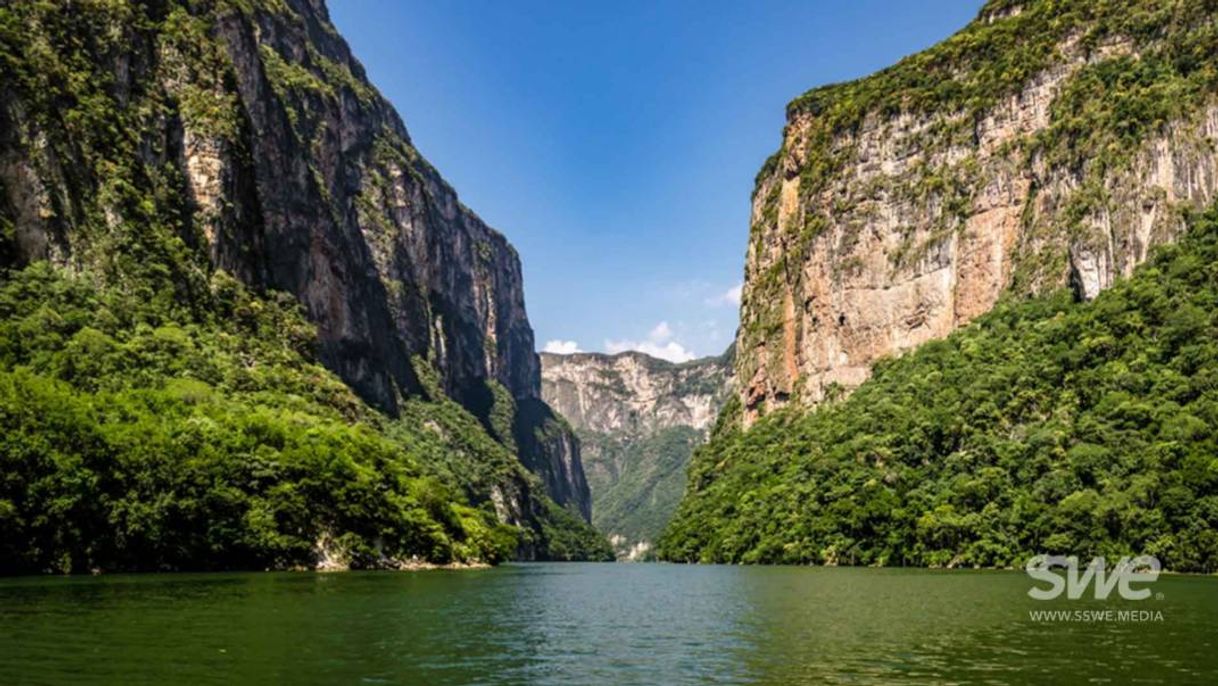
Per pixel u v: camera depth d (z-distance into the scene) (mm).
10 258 109000
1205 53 143875
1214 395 99062
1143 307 121438
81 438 79812
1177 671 33531
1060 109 161250
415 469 135250
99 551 79250
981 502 113875
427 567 113250
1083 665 34781
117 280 122250
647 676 33156
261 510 94188
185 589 63375
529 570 132250
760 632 45500
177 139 149750
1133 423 104500
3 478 73125
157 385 108188
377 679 31781
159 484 85125
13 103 115500
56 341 101875
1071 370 122938
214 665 33250
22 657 33750
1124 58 156375
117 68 141750
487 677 32750
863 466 135375
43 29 129375
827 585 79750
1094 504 97250
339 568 98625
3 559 73062
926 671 33812
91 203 124000
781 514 142125
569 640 42719
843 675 33188
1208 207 131375
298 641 39688
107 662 33125
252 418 104000
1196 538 87500
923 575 94125
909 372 159375
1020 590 70562
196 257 143125
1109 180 144375
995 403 128250
